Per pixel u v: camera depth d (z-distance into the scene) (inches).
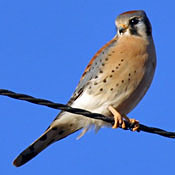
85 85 480.4
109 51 479.5
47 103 355.3
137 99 480.1
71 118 474.0
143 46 476.4
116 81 466.3
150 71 476.1
